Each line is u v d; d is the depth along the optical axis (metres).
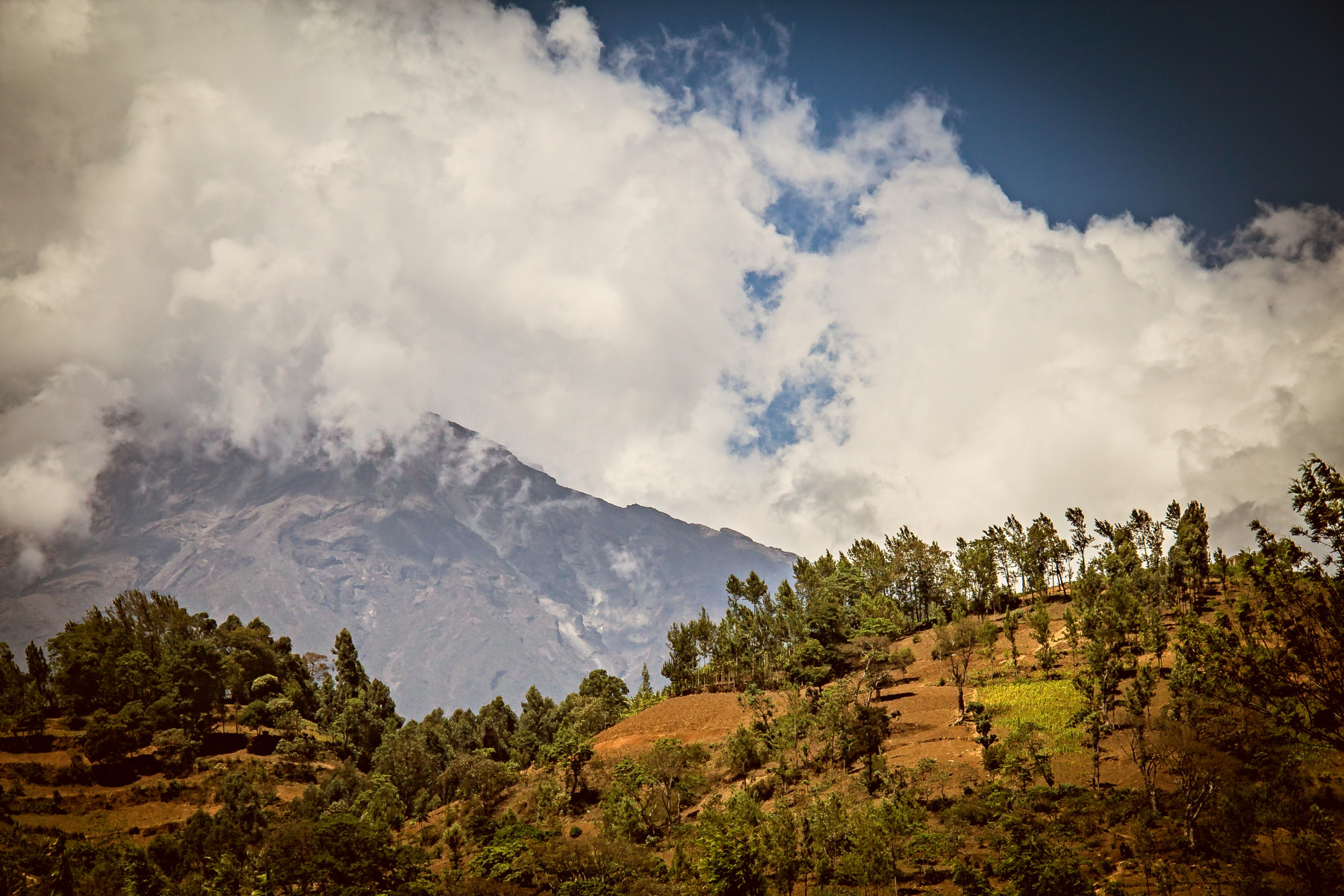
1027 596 157.38
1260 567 37.16
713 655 155.00
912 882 64.94
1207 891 54.66
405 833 119.94
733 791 96.25
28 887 90.19
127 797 128.50
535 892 83.44
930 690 109.94
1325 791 59.91
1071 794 70.44
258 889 93.94
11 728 141.50
